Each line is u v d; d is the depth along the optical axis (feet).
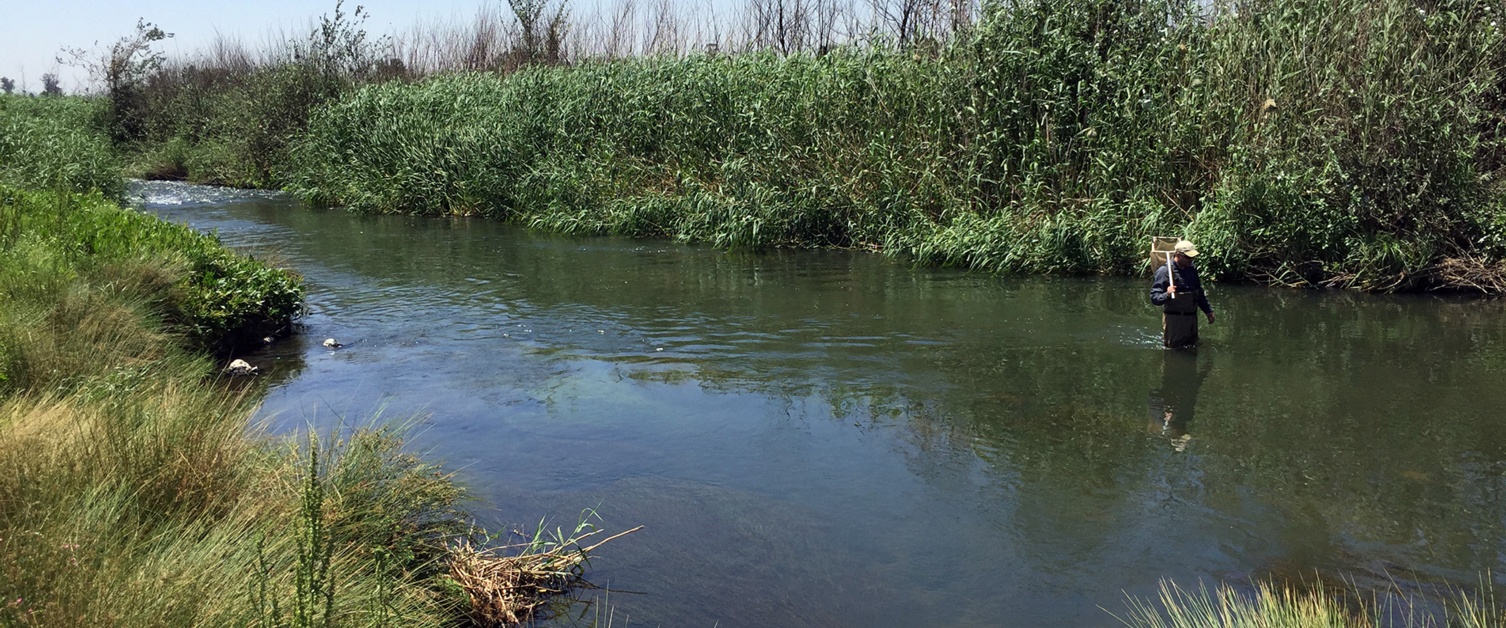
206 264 34.91
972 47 53.47
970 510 19.45
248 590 12.39
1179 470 21.65
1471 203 41.91
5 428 15.53
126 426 16.14
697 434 23.97
